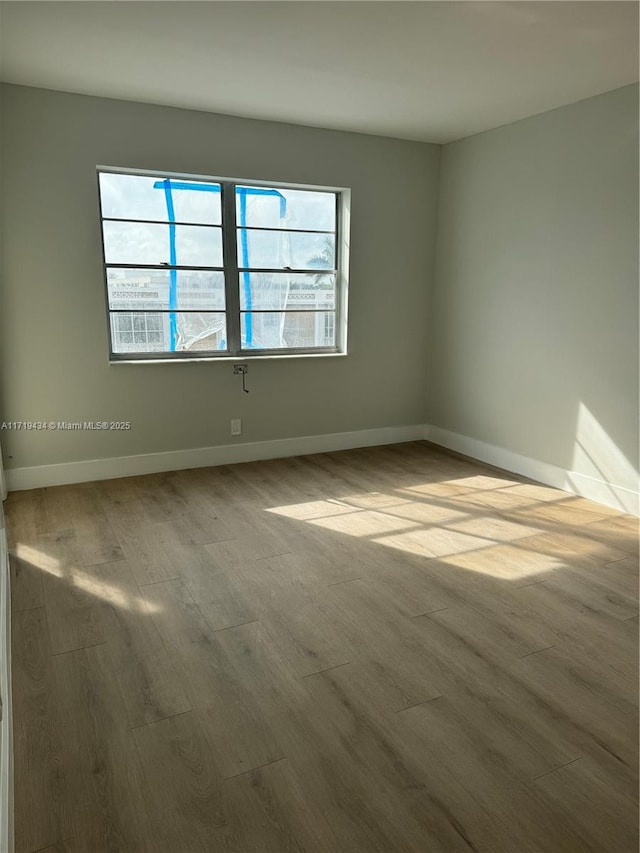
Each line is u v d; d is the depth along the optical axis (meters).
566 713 2.00
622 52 3.01
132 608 2.62
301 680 2.16
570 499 4.03
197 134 4.11
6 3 2.52
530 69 3.26
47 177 3.78
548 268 4.13
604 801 1.66
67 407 4.12
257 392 4.73
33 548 3.21
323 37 2.86
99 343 4.13
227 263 4.52
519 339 4.43
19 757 1.79
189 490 4.12
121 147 3.92
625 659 2.29
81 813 1.61
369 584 2.86
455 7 2.53
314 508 3.83
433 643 2.39
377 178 4.80
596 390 3.89
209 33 2.82
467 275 4.86
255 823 1.59
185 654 2.31
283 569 3.00
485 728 1.93
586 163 3.79
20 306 3.86
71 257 3.94
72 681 2.14
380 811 1.62
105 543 3.27
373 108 4.00
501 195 4.45
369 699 2.06
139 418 4.36
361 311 4.99
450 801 1.66
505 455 4.68
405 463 4.82
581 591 2.80
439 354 5.28
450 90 3.61
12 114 3.62
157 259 4.31
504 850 1.51
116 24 2.73
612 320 3.74
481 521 3.64
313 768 1.77
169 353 4.46
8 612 2.49
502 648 2.36
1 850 1.46
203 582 2.86
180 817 1.60
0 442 3.94
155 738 1.88
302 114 4.15
